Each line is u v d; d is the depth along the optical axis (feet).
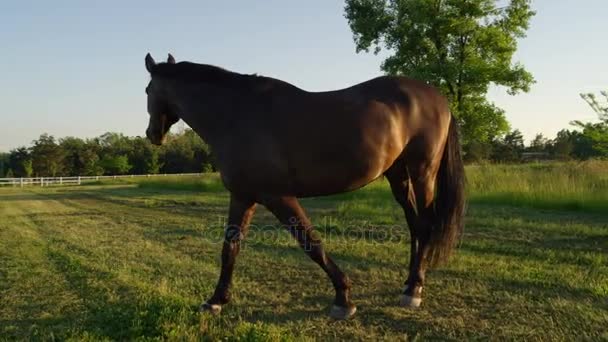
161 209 44.32
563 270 17.29
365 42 76.79
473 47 71.20
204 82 13.14
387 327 12.14
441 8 71.00
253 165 12.09
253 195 12.63
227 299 13.61
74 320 13.03
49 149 191.21
